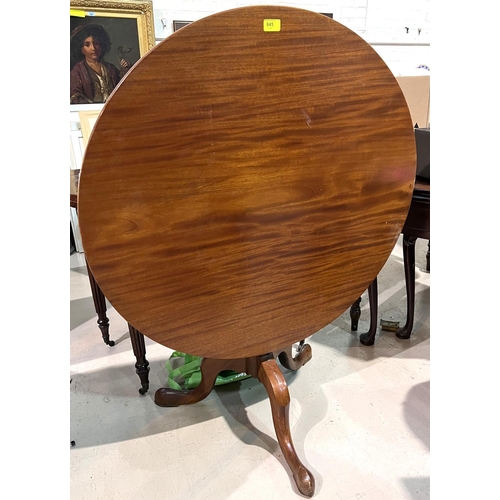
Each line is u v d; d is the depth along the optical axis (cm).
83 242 73
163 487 101
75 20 187
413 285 150
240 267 87
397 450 110
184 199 77
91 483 103
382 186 92
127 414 125
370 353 150
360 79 81
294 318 97
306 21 73
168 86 69
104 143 68
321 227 90
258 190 81
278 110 77
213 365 117
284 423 103
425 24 243
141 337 126
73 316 178
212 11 206
